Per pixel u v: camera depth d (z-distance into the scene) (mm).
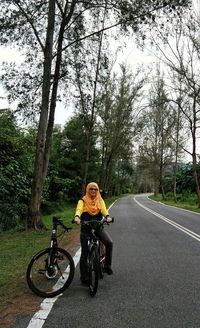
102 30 15875
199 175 59219
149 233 14320
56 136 46125
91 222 6289
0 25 15102
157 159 59125
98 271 5785
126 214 25094
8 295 5938
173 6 14586
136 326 4609
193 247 10945
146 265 8281
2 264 8336
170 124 53781
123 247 10883
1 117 20906
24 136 22531
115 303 5512
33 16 15477
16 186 19688
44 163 15438
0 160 19344
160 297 5824
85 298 5758
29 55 16312
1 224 16906
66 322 4730
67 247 10836
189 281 6859
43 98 14727
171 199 57312
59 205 35500
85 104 19156
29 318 4883
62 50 15797
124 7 15078
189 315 5012
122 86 40094
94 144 44812
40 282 6258
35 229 14453
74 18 16344
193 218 21922
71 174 43281
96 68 21469
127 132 41875
